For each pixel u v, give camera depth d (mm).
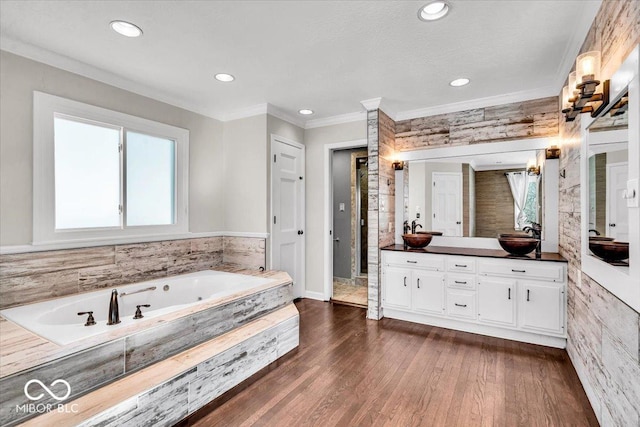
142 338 1797
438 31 2117
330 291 4273
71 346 1557
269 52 2402
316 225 4324
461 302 3137
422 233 3783
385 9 1885
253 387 2160
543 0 1798
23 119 2293
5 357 1444
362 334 3105
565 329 2676
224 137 3963
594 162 1898
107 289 2682
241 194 3826
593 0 1773
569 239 2621
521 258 2873
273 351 2518
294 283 4211
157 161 3240
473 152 3498
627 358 1422
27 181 2316
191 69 2695
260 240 3676
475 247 3527
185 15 1941
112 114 2816
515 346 2809
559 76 2791
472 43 2268
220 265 3908
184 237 3463
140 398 1590
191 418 1833
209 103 3561
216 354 2023
